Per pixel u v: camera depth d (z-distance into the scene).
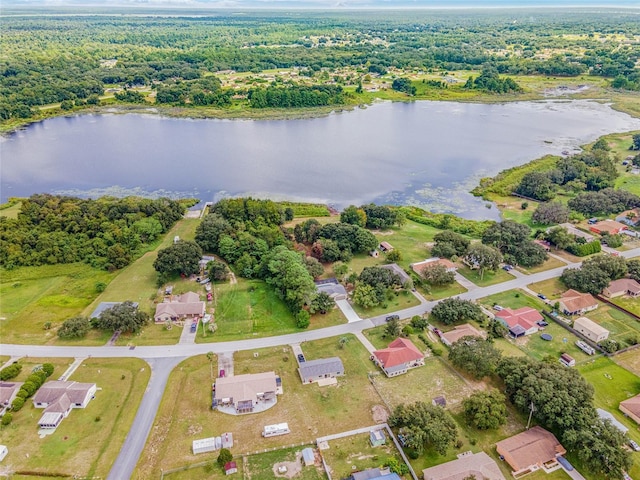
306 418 96.38
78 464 85.44
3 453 86.69
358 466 85.56
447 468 82.88
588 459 83.88
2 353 113.62
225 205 182.38
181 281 146.50
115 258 153.12
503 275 150.50
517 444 87.06
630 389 103.88
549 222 183.25
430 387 105.12
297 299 128.50
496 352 106.31
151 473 84.19
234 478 83.31
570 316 129.50
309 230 167.12
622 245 167.12
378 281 137.00
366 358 113.81
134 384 104.19
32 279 147.25
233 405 98.94
